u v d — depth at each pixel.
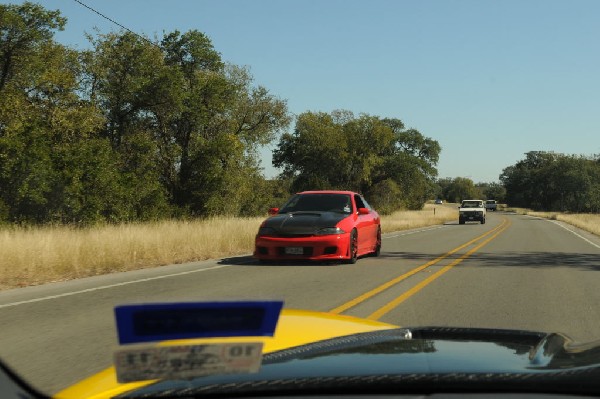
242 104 50.72
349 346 1.84
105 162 34.34
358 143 78.44
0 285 10.08
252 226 21.00
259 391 1.39
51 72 33.78
